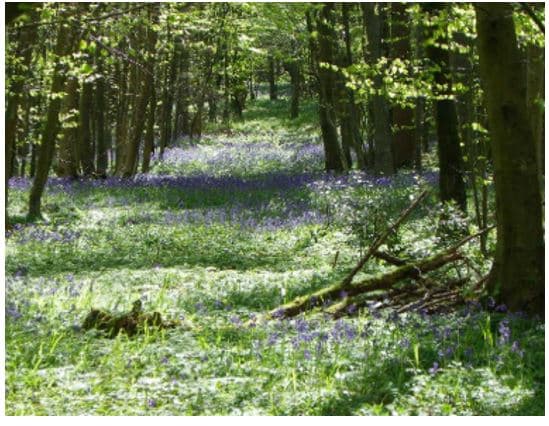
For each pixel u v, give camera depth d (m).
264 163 40.38
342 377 7.66
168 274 14.12
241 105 71.62
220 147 49.59
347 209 17.91
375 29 26.72
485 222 13.47
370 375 7.75
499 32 9.65
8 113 17.27
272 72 77.75
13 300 10.98
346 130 33.22
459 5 11.69
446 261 11.38
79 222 21.50
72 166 33.09
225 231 19.28
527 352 8.34
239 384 7.51
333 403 7.11
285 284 12.92
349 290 11.13
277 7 25.91
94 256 16.42
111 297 11.94
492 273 10.27
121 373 7.93
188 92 47.72
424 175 27.75
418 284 11.27
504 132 9.88
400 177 27.17
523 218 9.96
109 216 22.69
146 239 18.30
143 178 32.62
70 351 8.62
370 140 32.06
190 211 22.80
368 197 19.78
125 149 37.34
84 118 33.72
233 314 10.63
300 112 67.88
